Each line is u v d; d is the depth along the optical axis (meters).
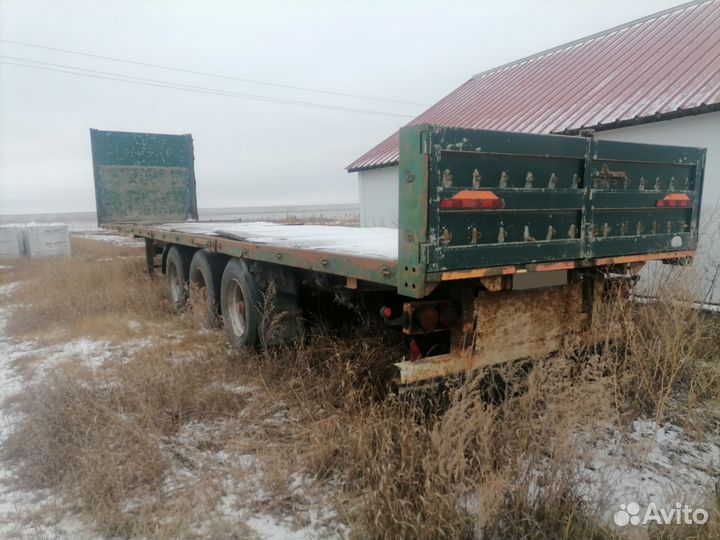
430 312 3.31
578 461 2.91
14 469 3.44
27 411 4.11
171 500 2.95
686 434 3.63
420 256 2.82
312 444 3.35
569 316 4.02
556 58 14.48
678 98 7.70
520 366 3.62
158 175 12.48
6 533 2.73
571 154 3.41
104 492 2.94
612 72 10.95
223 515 2.79
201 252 6.94
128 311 7.93
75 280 10.23
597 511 2.61
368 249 4.18
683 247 4.43
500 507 2.57
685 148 4.25
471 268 3.02
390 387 3.61
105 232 37.31
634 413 3.85
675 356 4.10
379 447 3.05
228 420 3.98
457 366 3.46
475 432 2.93
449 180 2.89
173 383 4.39
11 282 12.34
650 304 4.69
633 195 3.90
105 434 3.50
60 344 6.48
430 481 2.57
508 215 3.18
